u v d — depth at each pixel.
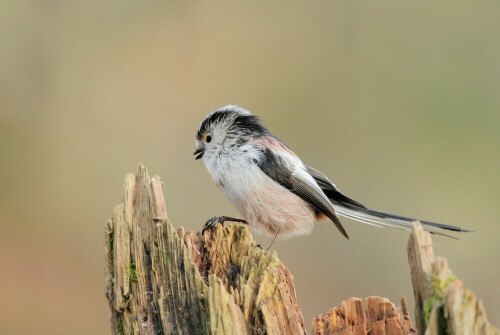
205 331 5.27
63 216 13.00
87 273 12.25
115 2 14.96
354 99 15.06
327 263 12.33
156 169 13.79
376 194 13.98
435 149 14.44
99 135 14.09
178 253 5.50
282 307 5.27
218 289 5.07
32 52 14.16
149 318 5.68
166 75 15.04
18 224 12.80
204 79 15.17
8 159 13.35
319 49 15.48
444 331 4.36
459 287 4.32
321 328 5.68
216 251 6.39
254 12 15.78
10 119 13.70
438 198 13.84
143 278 5.73
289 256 12.27
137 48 15.06
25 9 14.19
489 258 13.17
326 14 15.63
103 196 13.27
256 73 15.29
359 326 5.66
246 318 5.28
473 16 15.05
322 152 14.67
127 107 14.59
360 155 14.59
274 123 15.03
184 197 13.17
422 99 14.87
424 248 4.57
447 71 14.96
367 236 12.55
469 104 14.71
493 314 12.41
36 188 13.27
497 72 14.74
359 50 15.39
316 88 15.24
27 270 12.13
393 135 14.65
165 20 15.34
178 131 14.52
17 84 13.96
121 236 5.83
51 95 14.22
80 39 14.70
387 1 15.45
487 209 13.70
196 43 15.32
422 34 15.22
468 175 14.12
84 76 14.57
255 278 5.43
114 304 5.84
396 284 12.15
